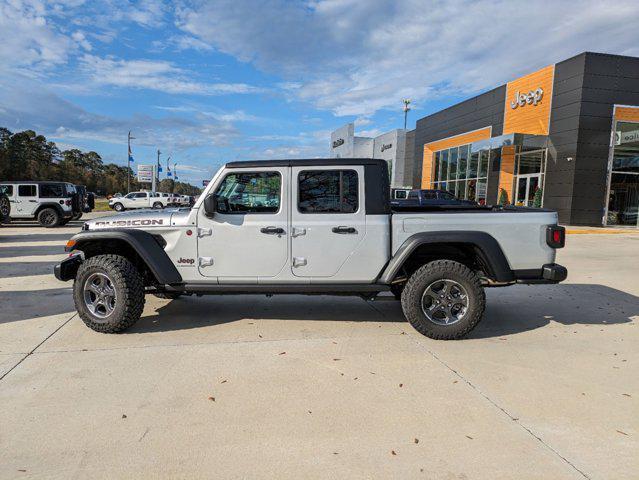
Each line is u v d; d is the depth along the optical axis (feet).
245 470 8.20
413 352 14.19
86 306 15.74
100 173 383.04
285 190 15.60
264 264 15.78
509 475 8.07
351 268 15.65
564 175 63.77
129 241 15.46
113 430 9.53
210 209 15.02
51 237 48.73
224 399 10.93
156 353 13.94
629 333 16.37
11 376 12.21
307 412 10.31
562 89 63.98
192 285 16.14
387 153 136.26
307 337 15.58
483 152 84.33
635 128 61.93
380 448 8.89
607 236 51.90
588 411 10.45
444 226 15.51
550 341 15.38
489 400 10.94
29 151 244.63
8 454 8.67
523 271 15.65
